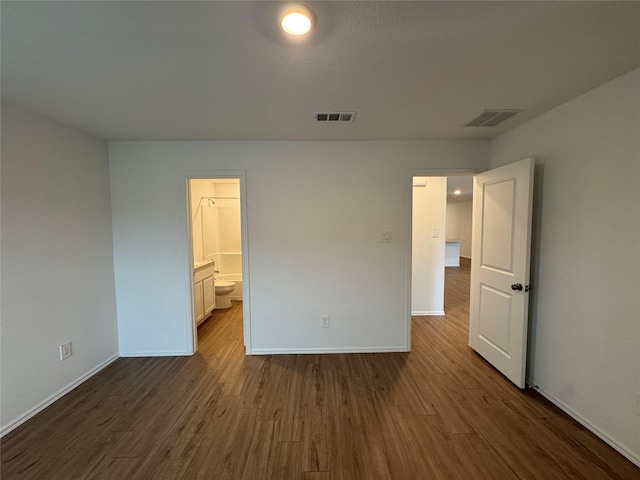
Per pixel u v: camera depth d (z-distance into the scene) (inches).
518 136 105.1
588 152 78.2
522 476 65.4
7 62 61.2
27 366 86.2
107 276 119.7
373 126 104.4
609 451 72.1
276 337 127.4
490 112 91.8
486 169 124.3
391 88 74.8
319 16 48.3
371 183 123.8
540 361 97.0
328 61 62.1
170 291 125.3
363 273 126.3
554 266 90.5
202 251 188.7
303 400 94.0
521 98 81.6
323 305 126.7
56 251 96.4
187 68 64.5
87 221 109.5
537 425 81.6
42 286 91.4
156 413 88.1
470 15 48.3
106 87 73.1
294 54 59.3
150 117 93.7
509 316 103.7
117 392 99.3
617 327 71.9
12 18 47.3
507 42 56.0
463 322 166.4
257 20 49.0
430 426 81.5
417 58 61.2
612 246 72.7
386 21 49.5
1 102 80.0
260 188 122.7
